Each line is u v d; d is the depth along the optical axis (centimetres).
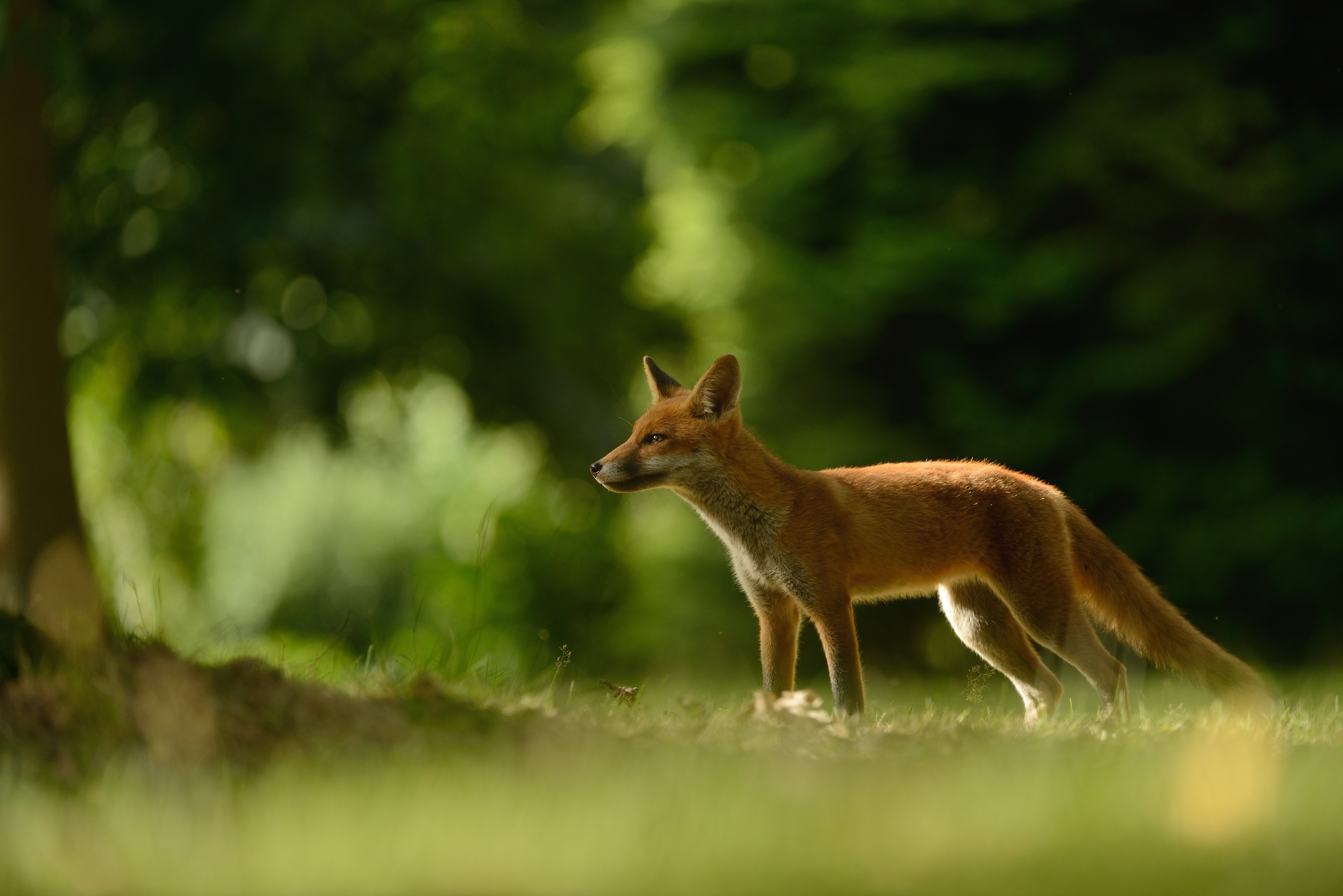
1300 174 1573
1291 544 1552
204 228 1515
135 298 1530
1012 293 1667
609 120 1958
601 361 2017
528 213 1681
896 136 1723
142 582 1831
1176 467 1648
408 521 2400
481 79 1457
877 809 379
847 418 1794
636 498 1895
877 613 1812
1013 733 552
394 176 1478
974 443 1711
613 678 1562
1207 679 718
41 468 1120
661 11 1878
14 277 1117
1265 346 1630
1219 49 1595
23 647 504
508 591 2056
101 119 1416
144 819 351
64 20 1216
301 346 1689
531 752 456
